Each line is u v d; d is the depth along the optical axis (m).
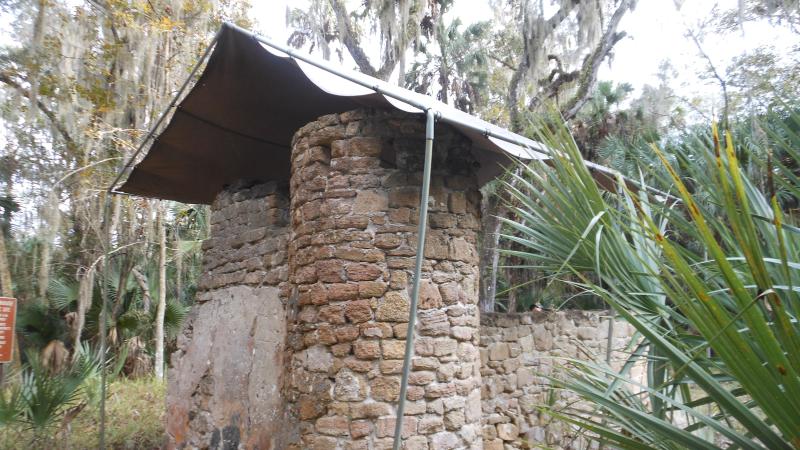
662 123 10.16
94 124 10.93
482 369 5.75
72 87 10.33
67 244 13.03
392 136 4.38
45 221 10.35
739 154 4.12
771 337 1.78
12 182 11.88
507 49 14.70
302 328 4.36
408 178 4.34
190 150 6.19
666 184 3.37
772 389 1.83
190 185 7.03
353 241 4.20
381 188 4.29
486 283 9.89
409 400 4.04
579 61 10.99
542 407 2.84
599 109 12.00
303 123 5.57
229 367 5.75
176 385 6.63
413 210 4.30
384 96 3.62
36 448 6.98
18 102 10.16
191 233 16.19
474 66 15.45
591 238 3.12
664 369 3.04
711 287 2.78
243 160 6.36
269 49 4.05
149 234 11.91
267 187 5.88
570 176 3.12
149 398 10.62
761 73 9.12
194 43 11.42
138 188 7.08
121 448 7.85
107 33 10.99
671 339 2.83
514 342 6.08
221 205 6.63
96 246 12.07
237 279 6.00
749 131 4.53
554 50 11.28
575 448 6.20
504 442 5.71
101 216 11.58
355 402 4.00
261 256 5.68
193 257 16.66
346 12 13.14
